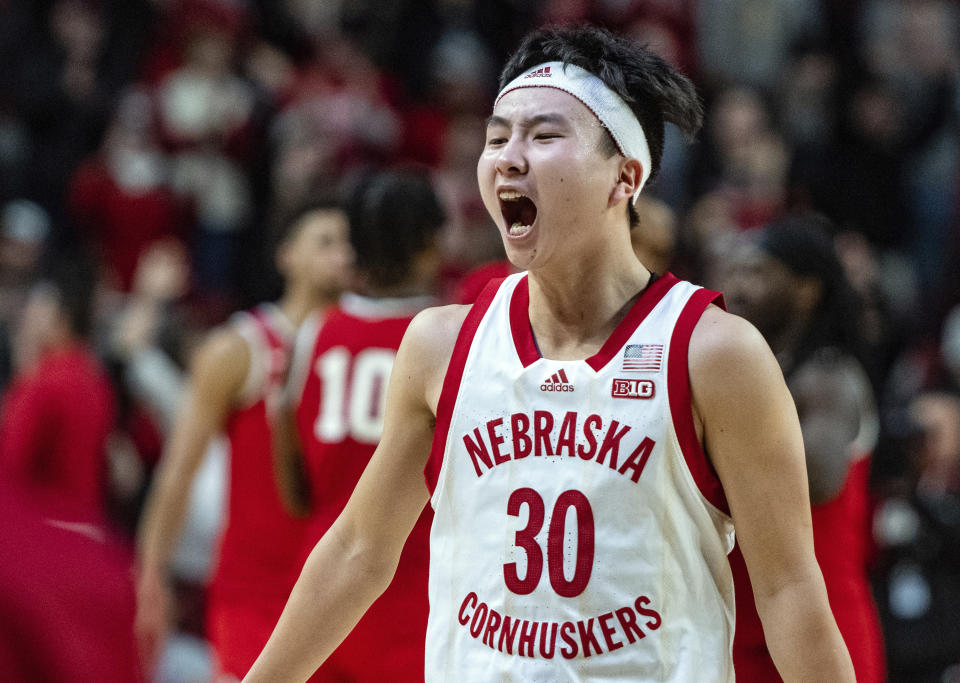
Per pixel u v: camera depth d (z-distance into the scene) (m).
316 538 8.98
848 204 24.53
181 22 23.09
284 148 22.17
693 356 5.13
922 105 26.41
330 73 23.80
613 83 5.30
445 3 25.61
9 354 17.30
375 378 9.00
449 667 5.29
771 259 8.18
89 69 23.33
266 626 9.53
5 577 2.83
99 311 16.75
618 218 5.41
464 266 19.25
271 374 9.95
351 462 8.95
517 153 5.24
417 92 24.84
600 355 5.24
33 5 23.78
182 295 19.14
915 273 24.73
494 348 5.39
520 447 5.22
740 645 6.68
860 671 7.51
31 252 18.47
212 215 21.86
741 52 27.06
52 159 22.36
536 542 5.14
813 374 7.78
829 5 27.45
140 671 3.10
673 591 5.11
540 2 26.56
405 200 9.08
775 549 5.08
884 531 11.21
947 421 12.50
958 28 27.69
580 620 5.07
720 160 23.84
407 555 8.25
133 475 15.58
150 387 15.65
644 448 5.11
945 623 11.14
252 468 9.75
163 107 22.09
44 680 2.83
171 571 13.25
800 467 5.11
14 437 12.95
